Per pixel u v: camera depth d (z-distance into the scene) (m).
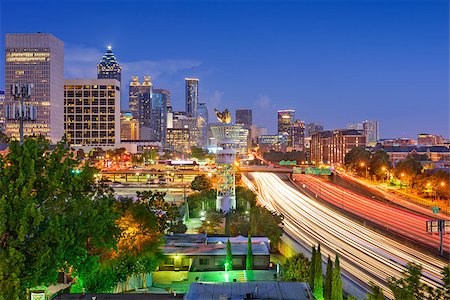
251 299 43.84
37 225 38.53
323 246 97.81
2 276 35.75
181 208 125.62
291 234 110.69
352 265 82.56
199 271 77.25
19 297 37.12
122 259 60.56
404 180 197.50
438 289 43.47
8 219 38.12
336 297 53.50
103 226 46.00
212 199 140.62
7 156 43.41
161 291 65.50
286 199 172.62
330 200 169.62
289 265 66.56
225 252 79.31
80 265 46.44
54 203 44.91
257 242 86.94
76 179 46.31
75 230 43.12
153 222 68.19
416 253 91.56
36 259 38.88
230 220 111.19
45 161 45.56
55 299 46.38
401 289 43.56
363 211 144.12
